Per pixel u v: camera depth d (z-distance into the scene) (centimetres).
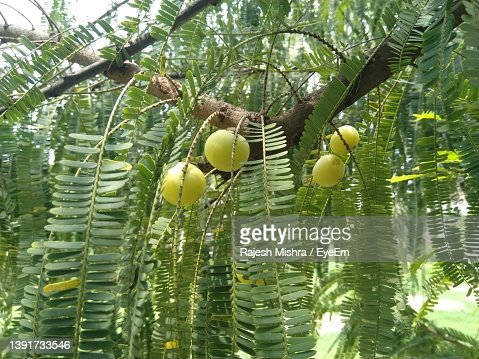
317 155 91
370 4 151
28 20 140
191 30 116
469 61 53
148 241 60
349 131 97
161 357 67
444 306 286
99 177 59
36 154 103
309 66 119
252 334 54
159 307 72
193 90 73
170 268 73
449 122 63
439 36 63
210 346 58
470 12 55
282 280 55
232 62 96
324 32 157
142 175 61
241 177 66
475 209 84
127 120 71
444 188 90
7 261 103
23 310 53
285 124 86
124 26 93
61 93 108
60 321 49
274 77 143
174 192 66
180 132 75
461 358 172
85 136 66
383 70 85
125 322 55
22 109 93
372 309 85
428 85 63
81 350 48
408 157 127
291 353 50
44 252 56
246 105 141
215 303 60
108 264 52
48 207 100
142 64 77
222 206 72
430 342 171
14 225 104
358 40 148
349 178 98
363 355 83
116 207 56
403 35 78
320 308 164
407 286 156
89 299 50
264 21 103
